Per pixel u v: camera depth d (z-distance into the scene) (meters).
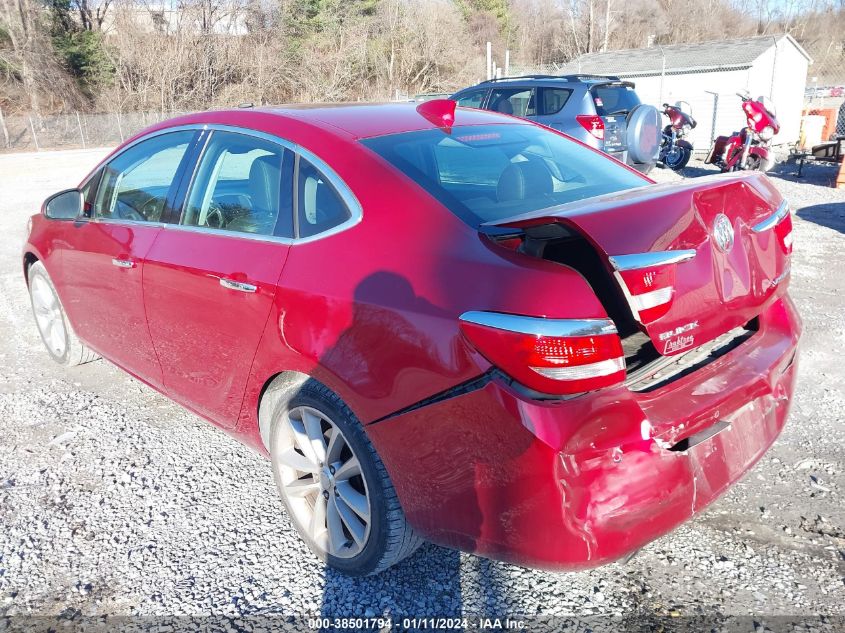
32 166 23.02
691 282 2.25
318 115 3.11
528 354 2.02
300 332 2.63
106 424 4.06
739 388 2.43
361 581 2.75
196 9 45.56
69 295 4.31
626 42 72.94
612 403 2.07
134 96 43.06
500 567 2.82
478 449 2.16
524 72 50.56
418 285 2.33
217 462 3.65
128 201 3.74
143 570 2.84
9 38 42.00
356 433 2.52
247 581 2.77
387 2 48.56
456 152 2.97
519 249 2.33
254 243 2.91
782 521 3.04
